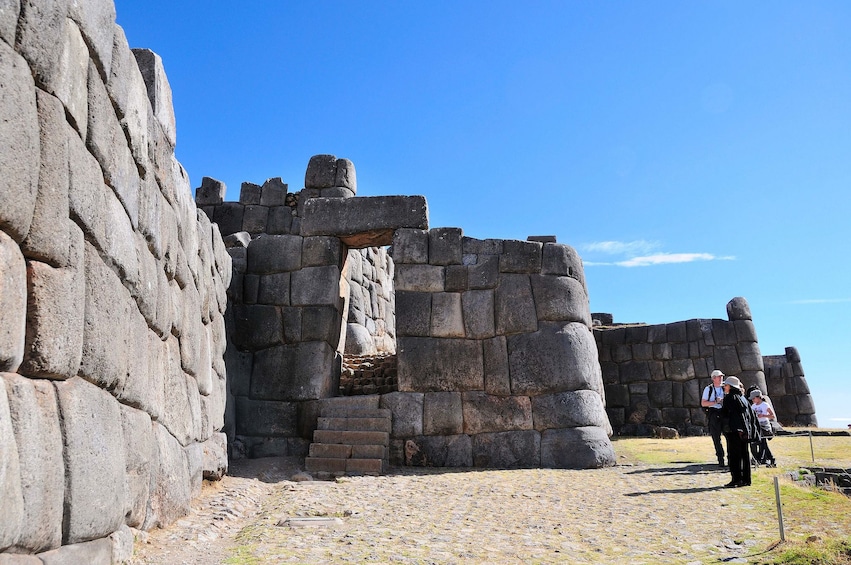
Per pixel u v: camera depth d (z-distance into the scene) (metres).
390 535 5.58
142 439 4.86
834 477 8.95
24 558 2.88
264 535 5.53
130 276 4.64
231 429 10.30
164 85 6.24
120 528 4.25
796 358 20.14
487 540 5.45
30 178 3.08
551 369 10.86
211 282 8.50
